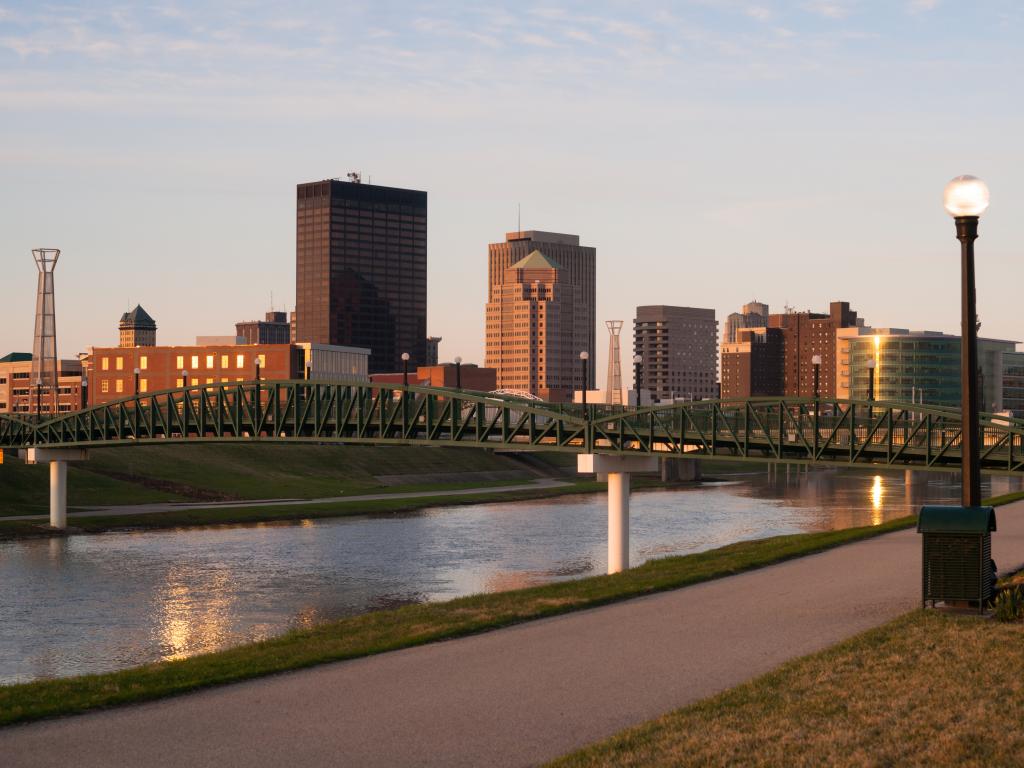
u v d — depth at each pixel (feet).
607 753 54.13
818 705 62.34
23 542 326.65
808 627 88.17
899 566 126.62
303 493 499.10
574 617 98.63
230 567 270.87
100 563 279.28
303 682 73.77
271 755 56.34
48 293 497.46
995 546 147.64
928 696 63.67
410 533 352.08
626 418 236.22
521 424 253.85
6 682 143.54
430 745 57.41
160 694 70.79
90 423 357.41
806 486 602.03
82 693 72.18
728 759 52.80
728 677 71.36
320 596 225.15
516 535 345.31
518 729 60.13
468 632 92.32
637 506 462.19
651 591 113.80
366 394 287.48
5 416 389.80
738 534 343.05
